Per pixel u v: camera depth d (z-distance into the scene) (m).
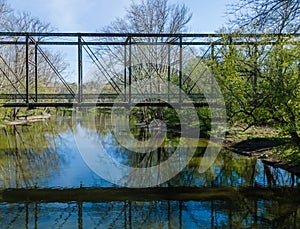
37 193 8.80
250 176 10.15
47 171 11.26
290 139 10.64
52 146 16.62
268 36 10.46
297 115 9.99
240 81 12.03
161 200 8.19
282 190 8.64
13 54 30.94
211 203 7.83
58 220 6.93
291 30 8.45
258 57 11.08
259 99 10.86
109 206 7.83
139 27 23.95
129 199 8.30
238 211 7.24
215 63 14.72
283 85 9.62
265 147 13.66
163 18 24.02
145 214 7.26
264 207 7.41
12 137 20.03
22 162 12.72
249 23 8.35
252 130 16.56
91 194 8.73
